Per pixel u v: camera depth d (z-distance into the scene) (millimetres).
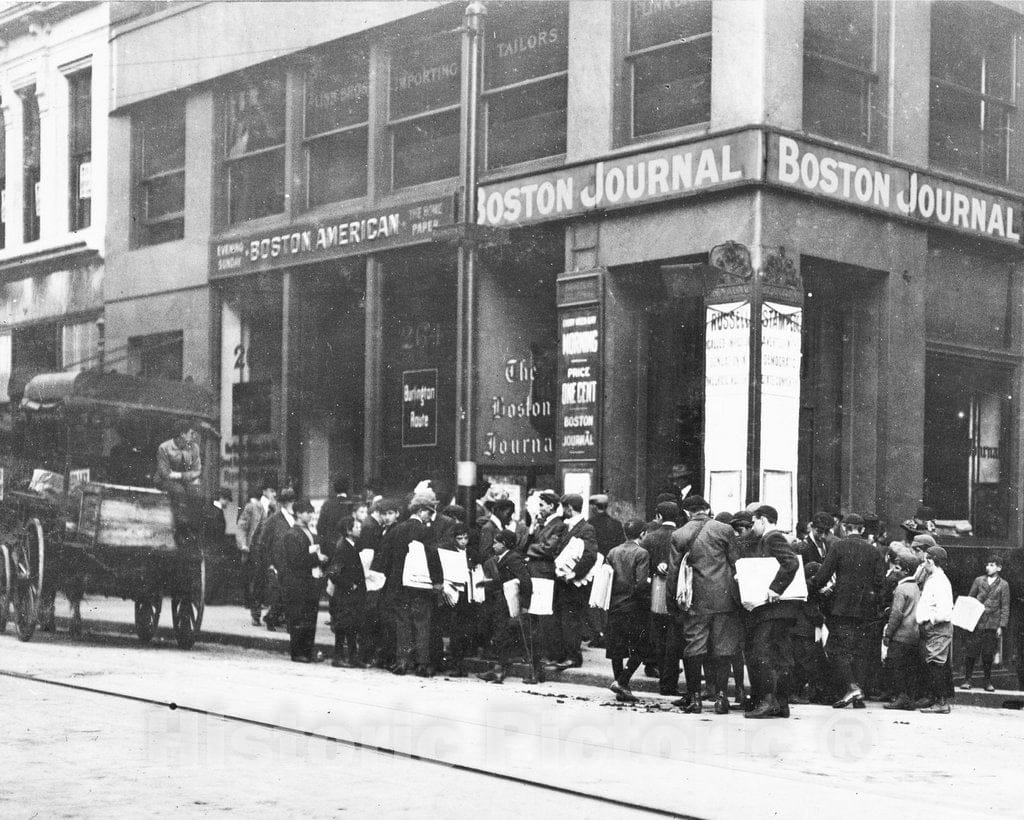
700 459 19172
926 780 9070
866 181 19109
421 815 7520
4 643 17328
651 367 19859
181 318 27297
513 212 20828
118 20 29375
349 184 24531
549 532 15633
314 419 25109
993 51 21766
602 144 19844
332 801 7867
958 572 20141
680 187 18625
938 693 13805
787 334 18047
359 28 23594
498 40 21859
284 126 25688
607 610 13602
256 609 20891
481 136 21828
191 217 27297
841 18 19438
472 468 17875
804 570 13867
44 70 31859
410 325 23328
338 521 20078
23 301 32594
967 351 20938
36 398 18234
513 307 21672
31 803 7695
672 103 19359
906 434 19656
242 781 8414
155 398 18219
